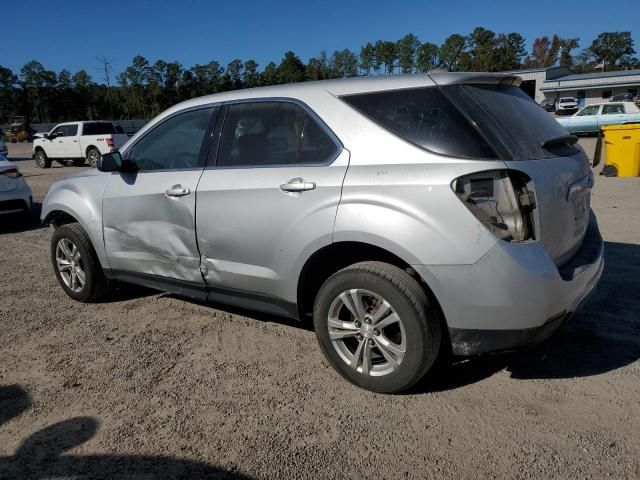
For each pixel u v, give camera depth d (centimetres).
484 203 276
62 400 323
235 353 379
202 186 377
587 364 345
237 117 377
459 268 277
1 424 300
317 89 343
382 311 302
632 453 258
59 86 9962
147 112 8706
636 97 5059
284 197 333
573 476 244
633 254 577
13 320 454
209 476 253
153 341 403
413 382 301
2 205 841
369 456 263
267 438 280
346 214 305
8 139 5416
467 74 312
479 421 288
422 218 283
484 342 286
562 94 5603
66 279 500
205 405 312
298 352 378
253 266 358
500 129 288
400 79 319
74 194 470
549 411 295
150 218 412
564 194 305
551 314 283
